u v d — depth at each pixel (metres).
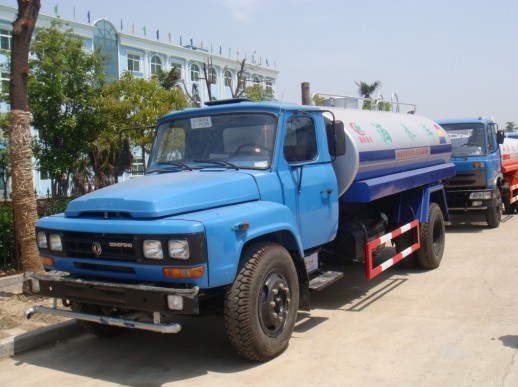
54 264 5.04
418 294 7.16
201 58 39.38
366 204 7.52
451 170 9.75
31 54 17.62
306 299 5.51
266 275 4.79
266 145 5.41
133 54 34.59
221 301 4.88
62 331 5.92
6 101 17.47
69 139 17.56
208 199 4.71
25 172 6.90
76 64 17.39
